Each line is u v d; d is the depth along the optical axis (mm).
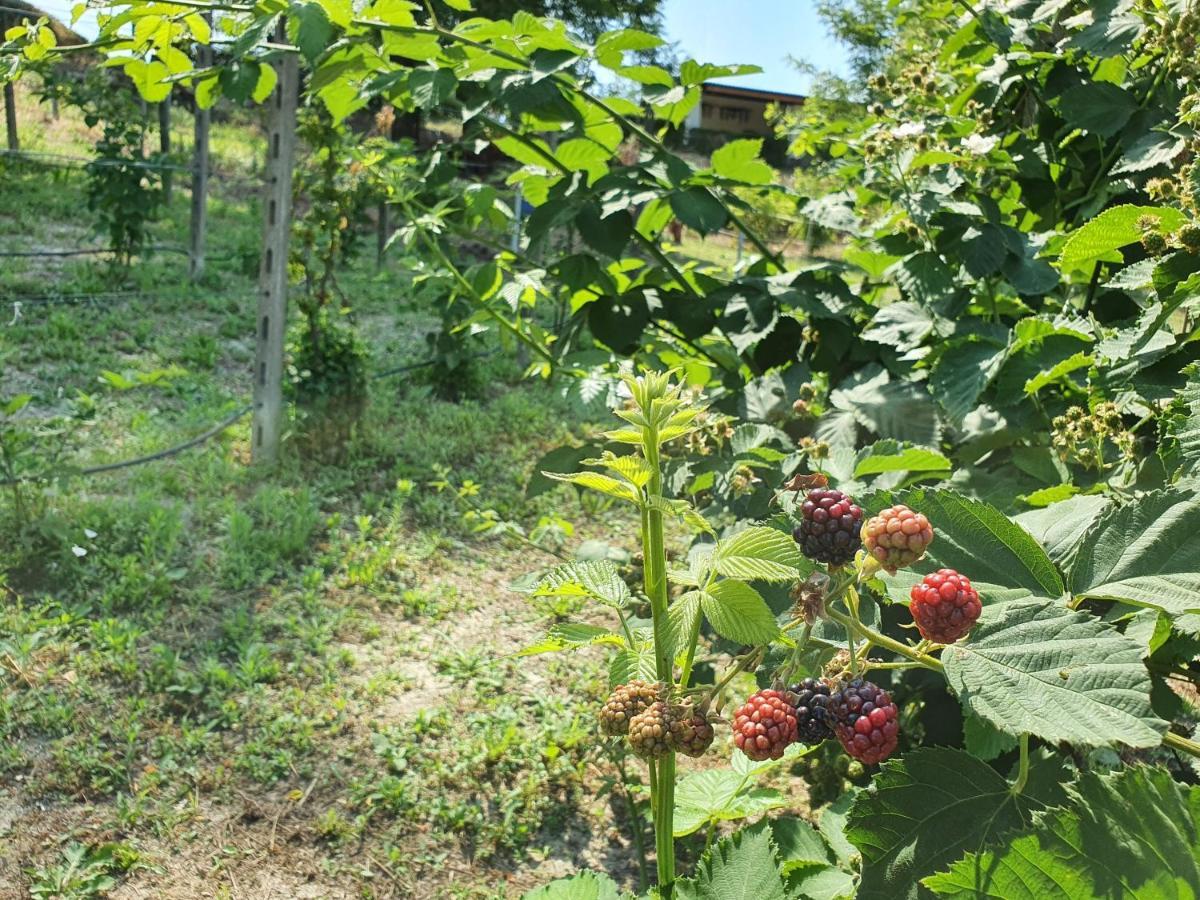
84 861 3291
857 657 1216
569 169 3488
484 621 4996
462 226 4270
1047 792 1336
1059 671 1091
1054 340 2510
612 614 5066
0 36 11320
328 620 4777
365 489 6418
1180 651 1716
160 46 3340
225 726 3994
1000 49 3330
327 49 3127
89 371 7895
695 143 21266
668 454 2855
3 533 5031
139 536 5207
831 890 1963
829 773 3330
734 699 4035
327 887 3295
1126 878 1109
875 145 3049
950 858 1319
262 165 19078
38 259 11344
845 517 1147
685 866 3352
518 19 3070
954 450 2926
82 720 3908
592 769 3898
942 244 2961
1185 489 1276
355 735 4008
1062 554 1622
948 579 1105
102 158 11156
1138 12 2900
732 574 1229
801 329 3381
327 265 7016
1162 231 2070
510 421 7836
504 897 3273
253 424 6484
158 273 11406
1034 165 3375
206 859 3359
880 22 6773
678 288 3648
